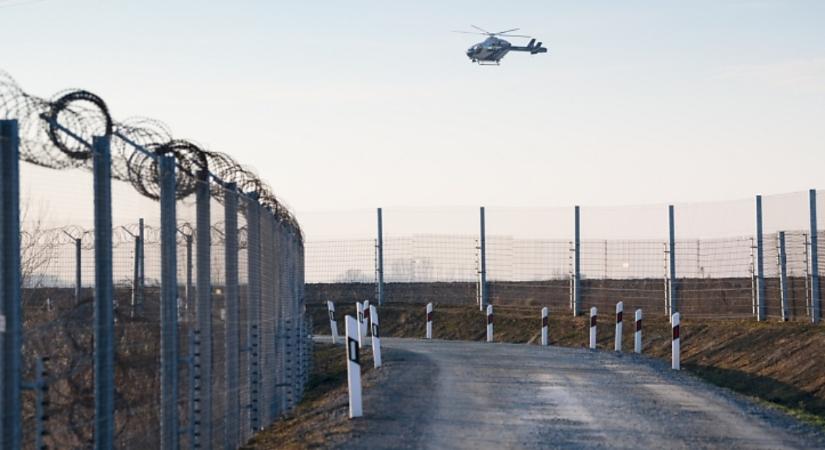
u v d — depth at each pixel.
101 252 36.03
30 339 44.47
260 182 62.50
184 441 46.56
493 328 148.25
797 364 86.44
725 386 87.50
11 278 30.27
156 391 44.72
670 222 129.50
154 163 42.38
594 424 57.12
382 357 106.31
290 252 83.81
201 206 48.41
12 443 30.19
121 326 46.97
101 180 36.03
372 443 51.19
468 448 49.56
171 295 43.03
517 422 57.94
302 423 64.12
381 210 169.62
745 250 120.19
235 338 55.25
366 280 171.12
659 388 75.88
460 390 73.94
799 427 57.00
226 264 54.44
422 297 172.25
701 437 52.62
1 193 30.28
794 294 113.19
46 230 49.41
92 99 36.44
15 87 32.53
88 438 40.28
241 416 58.84
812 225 105.38
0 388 30.12
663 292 144.38
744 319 118.50
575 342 132.38
